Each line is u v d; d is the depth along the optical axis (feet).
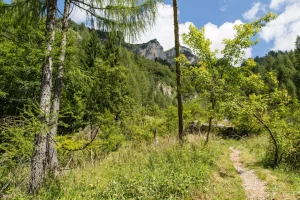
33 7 22.61
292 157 30.12
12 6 21.63
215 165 27.86
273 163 29.71
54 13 20.76
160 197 17.75
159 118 61.26
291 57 284.41
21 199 14.99
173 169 22.53
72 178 20.52
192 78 37.22
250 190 21.01
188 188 18.93
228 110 32.42
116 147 39.91
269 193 19.74
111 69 39.22
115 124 43.27
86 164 27.43
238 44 36.01
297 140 30.12
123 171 22.44
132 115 52.24
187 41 37.93
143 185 18.78
